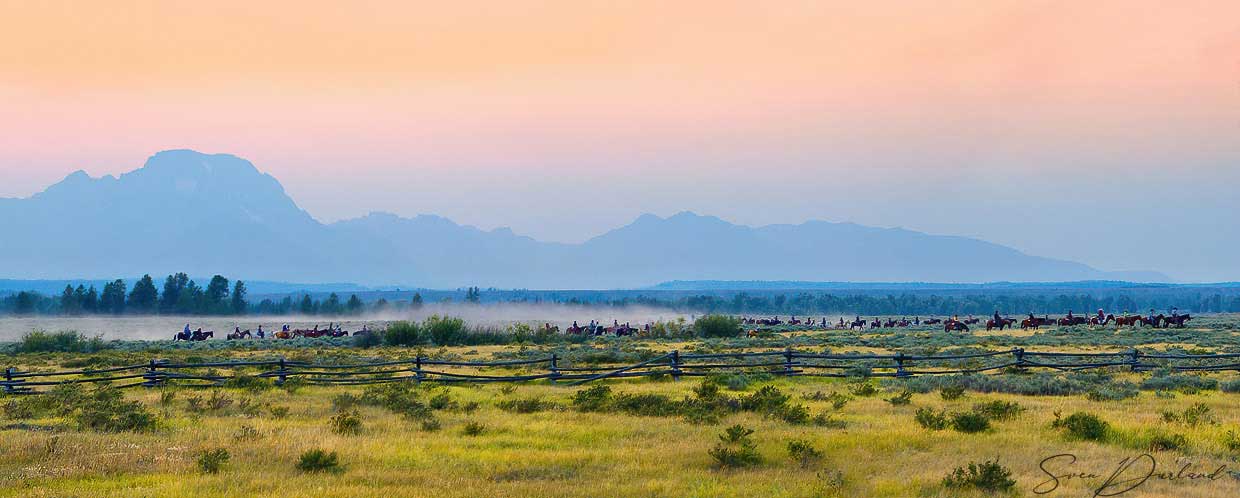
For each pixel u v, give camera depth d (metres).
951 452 19.30
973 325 123.00
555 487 16.36
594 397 28.25
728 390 32.94
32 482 16.42
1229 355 42.94
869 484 16.44
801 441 19.52
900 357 38.34
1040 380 32.88
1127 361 42.84
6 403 28.92
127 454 18.84
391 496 15.63
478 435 22.28
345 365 40.12
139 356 60.78
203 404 28.53
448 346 76.56
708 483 16.59
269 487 16.33
